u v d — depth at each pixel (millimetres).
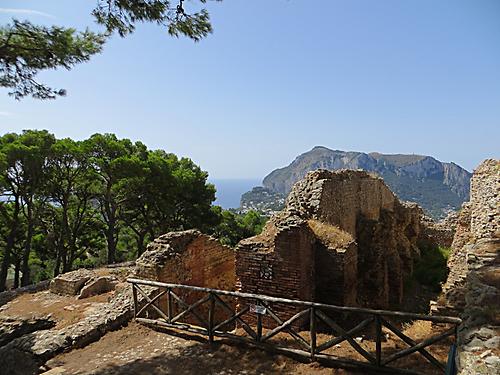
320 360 5664
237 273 8562
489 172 13500
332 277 8555
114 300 8734
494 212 9391
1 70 7441
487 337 3699
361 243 13898
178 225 24469
